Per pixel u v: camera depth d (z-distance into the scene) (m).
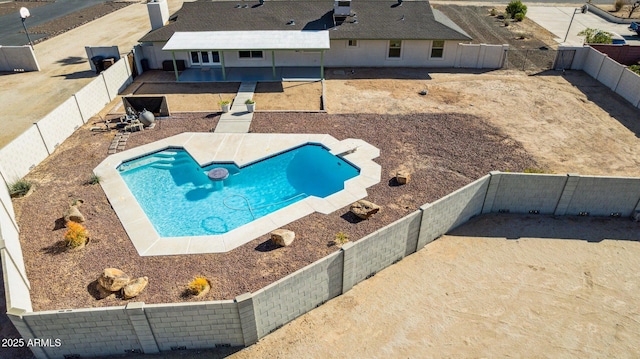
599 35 37.03
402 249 16.39
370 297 14.96
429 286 15.41
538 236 17.92
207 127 25.69
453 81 32.91
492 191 18.64
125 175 21.67
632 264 16.44
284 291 13.11
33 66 34.91
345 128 25.53
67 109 24.42
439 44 34.94
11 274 13.34
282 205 19.67
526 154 22.97
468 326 13.88
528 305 14.64
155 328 12.48
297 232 17.17
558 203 18.86
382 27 34.69
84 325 12.20
